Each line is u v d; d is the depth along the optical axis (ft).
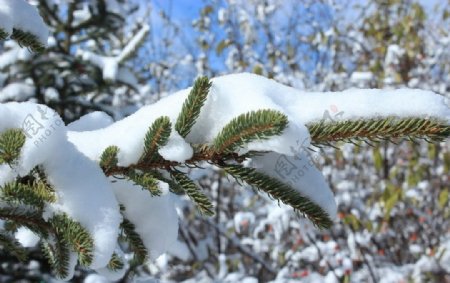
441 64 18.79
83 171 2.59
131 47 11.34
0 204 2.62
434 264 13.51
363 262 14.70
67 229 2.39
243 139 2.45
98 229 2.43
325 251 14.42
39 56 10.62
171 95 2.91
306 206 2.81
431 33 18.97
